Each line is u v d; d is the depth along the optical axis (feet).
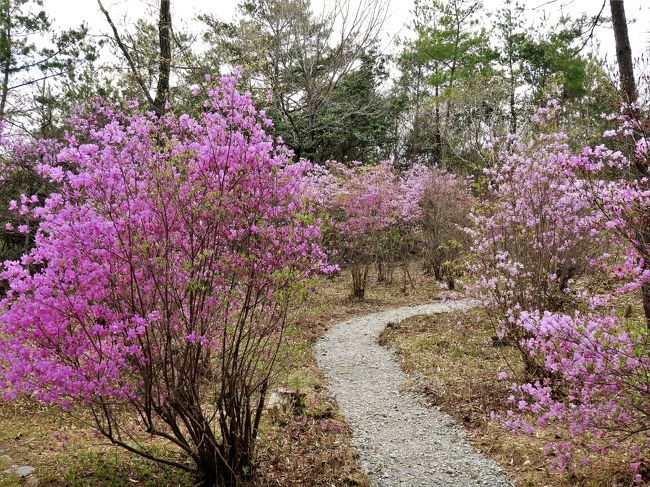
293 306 13.28
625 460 13.46
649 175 12.87
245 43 47.67
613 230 12.10
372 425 18.47
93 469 13.93
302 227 12.90
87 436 16.34
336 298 41.14
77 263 10.71
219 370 13.37
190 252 11.78
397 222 47.57
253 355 13.12
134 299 11.17
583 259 22.99
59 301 10.22
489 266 21.86
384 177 44.04
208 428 12.44
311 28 56.18
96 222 10.44
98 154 11.71
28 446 15.34
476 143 53.47
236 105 12.35
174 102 31.83
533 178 20.90
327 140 63.00
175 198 11.34
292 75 57.41
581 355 10.95
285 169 12.71
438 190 45.24
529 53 63.67
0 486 12.62
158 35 33.17
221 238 12.05
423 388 21.48
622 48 20.20
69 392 10.42
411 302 39.11
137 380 11.35
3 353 10.01
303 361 25.09
